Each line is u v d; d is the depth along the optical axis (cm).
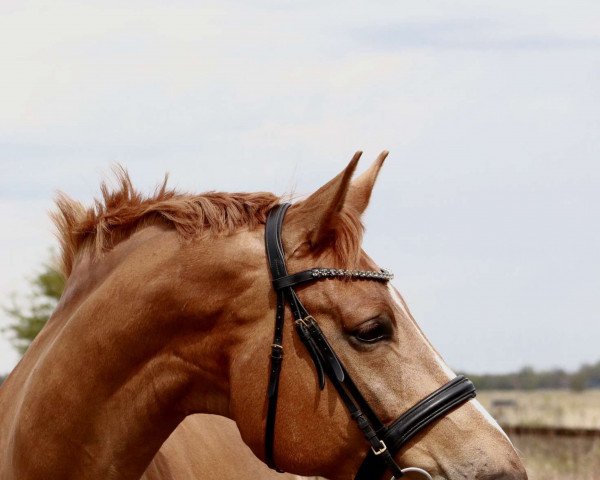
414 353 454
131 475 486
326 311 454
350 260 457
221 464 604
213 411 488
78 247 518
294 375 455
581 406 2189
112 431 478
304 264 463
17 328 2219
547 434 1571
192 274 473
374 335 450
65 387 479
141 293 478
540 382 4438
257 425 460
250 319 465
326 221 460
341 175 454
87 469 477
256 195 496
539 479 1285
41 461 477
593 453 1404
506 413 1845
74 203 523
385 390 448
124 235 503
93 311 484
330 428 450
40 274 2181
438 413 444
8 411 508
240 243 474
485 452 438
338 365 449
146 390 480
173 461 550
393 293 464
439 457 441
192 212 487
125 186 519
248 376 461
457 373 466
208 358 474
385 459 445
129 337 476
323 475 461
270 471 670
